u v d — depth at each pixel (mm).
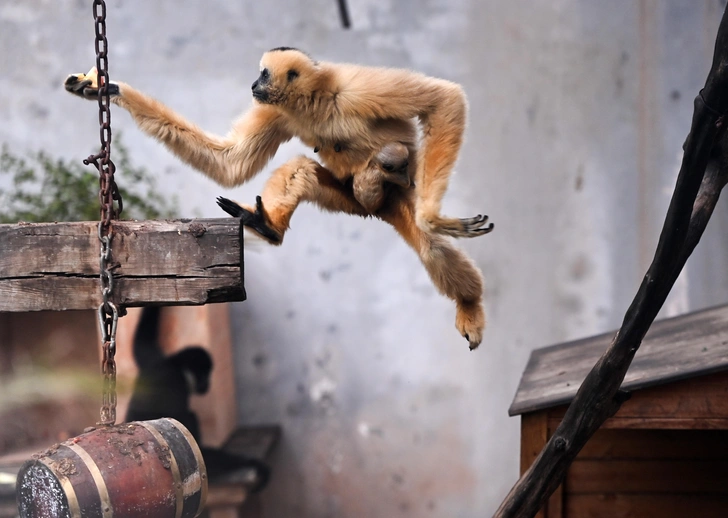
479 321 8766
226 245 7168
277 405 17375
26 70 16844
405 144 8711
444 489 17422
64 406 14086
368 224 17312
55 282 7215
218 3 16969
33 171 15445
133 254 7164
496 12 17234
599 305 17438
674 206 6617
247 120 8977
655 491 9922
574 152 17422
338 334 17344
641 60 17219
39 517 6242
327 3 17016
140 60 16922
